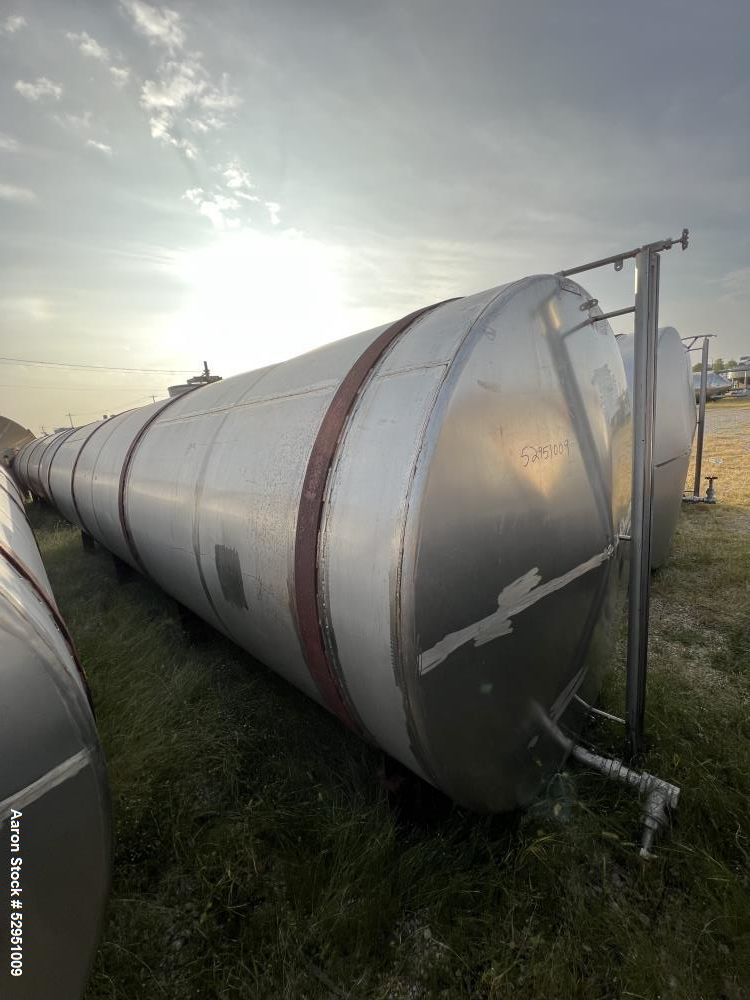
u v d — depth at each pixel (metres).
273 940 1.65
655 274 1.88
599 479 2.04
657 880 1.76
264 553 1.85
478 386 1.48
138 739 2.51
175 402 3.93
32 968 0.97
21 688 0.93
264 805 2.13
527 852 1.81
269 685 3.04
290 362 2.66
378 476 1.42
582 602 2.02
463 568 1.43
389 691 1.42
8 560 1.28
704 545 5.25
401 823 2.00
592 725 2.55
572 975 1.48
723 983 1.47
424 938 1.65
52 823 0.96
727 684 2.93
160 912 1.78
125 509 3.55
